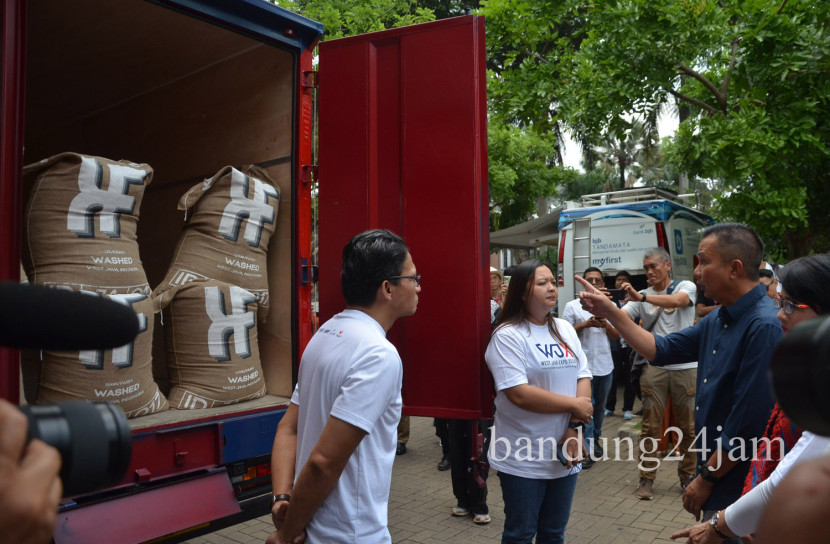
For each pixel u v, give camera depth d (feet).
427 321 10.69
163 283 11.23
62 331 2.13
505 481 9.52
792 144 26.81
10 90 7.65
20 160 7.73
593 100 29.63
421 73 10.93
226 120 13.82
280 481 6.72
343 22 34.53
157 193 15.40
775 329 7.32
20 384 7.57
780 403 2.13
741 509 5.95
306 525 6.06
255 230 11.98
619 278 21.39
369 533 6.01
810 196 30.37
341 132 11.60
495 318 18.81
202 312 11.13
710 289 8.04
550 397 9.23
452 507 15.90
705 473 7.73
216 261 11.48
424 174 10.81
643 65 27.91
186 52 13.78
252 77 13.26
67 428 2.29
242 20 11.20
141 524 8.96
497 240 53.78
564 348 9.81
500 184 59.00
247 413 10.83
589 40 29.63
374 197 11.34
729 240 7.85
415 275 6.84
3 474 1.95
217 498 9.93
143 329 10.19
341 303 11.51
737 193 27.94
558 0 30.25
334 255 11.56
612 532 14.26
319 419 6.20
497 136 60.08
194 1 10.48
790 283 6.09
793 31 25.85
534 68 32.27
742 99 28.84
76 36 13.71
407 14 36.83
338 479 5.88
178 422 9.85
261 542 13.85
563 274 34.09
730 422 7.52
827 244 34.58
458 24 10.73
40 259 9.41
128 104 16.47
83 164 9.66
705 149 27.22
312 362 6.45
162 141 15.38
